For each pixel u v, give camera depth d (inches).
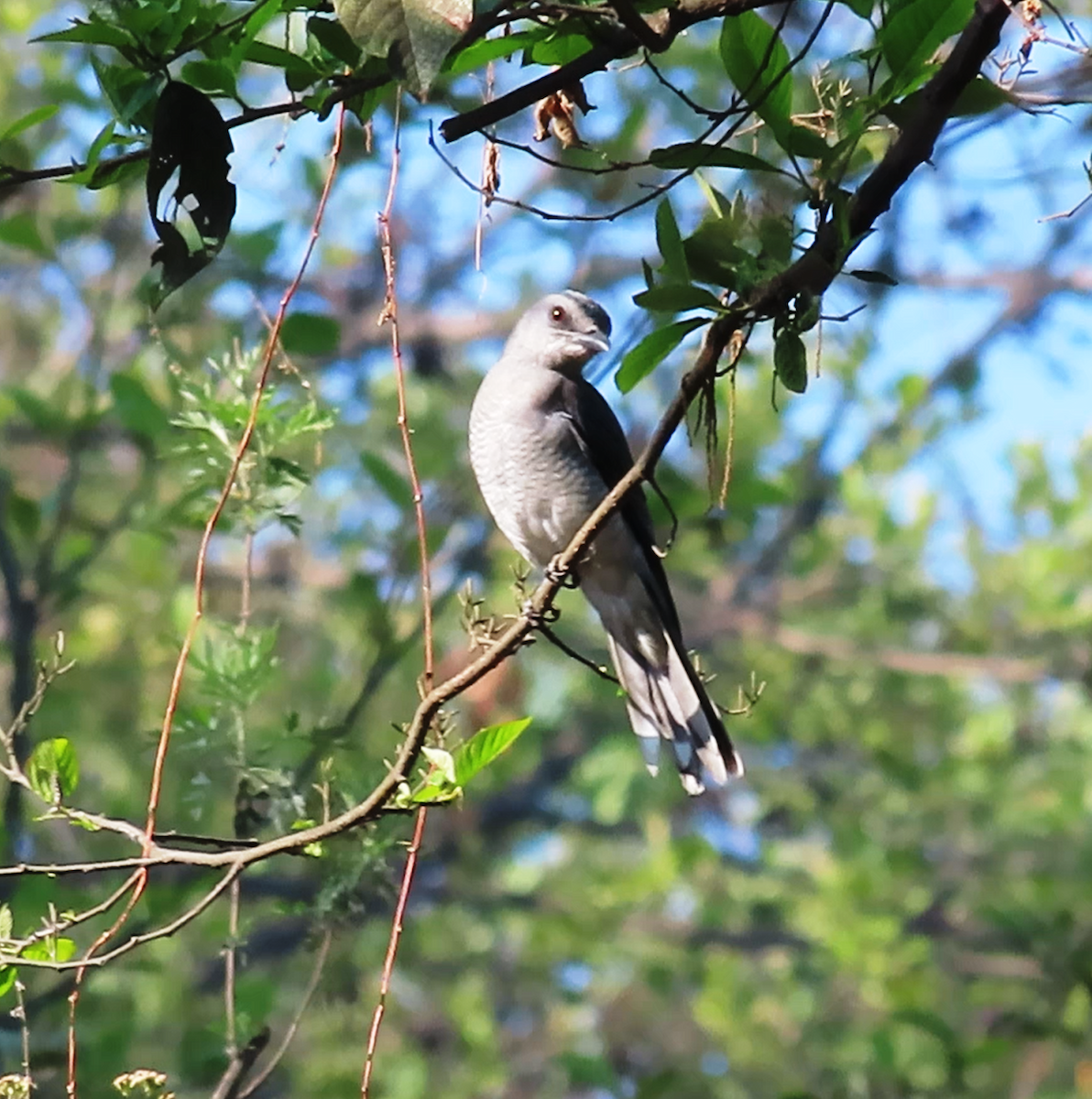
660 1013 690.2
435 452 534.0
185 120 204.2
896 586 733.3
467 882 690.8
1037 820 684.7
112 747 576.4
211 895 223.8
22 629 451.8
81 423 468.1
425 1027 680.4
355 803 298.4
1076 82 300.8
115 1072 382.0
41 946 245.8
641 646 352.5
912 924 663.1
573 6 203.9
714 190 215.6
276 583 605.9
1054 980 476.1
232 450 321.1
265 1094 538.3
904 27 199.0
